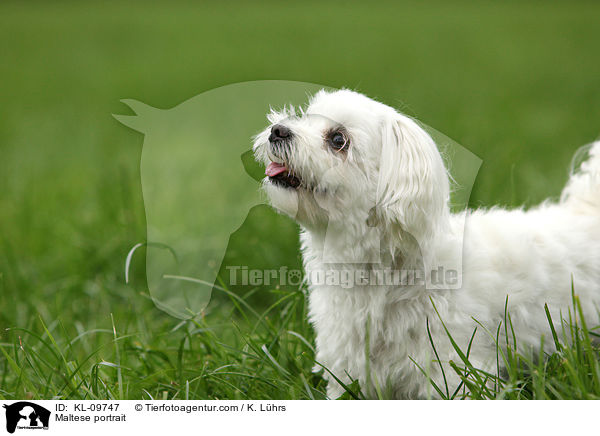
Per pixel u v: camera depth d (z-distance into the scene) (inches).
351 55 1074.1
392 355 192.7
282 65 965.2
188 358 225.0
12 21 1708.9
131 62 1080.2
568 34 1269.7
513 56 1037.8
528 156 442.6
